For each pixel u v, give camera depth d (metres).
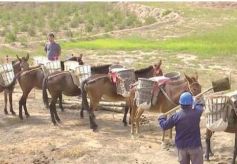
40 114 15.92
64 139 12.81
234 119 10.17
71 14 66.38
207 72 23.69
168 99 11.96
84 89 13.65
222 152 11.72
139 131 13.58
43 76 14.91
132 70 13.48
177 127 8.27
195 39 39.00
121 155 11.52
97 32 50.88
